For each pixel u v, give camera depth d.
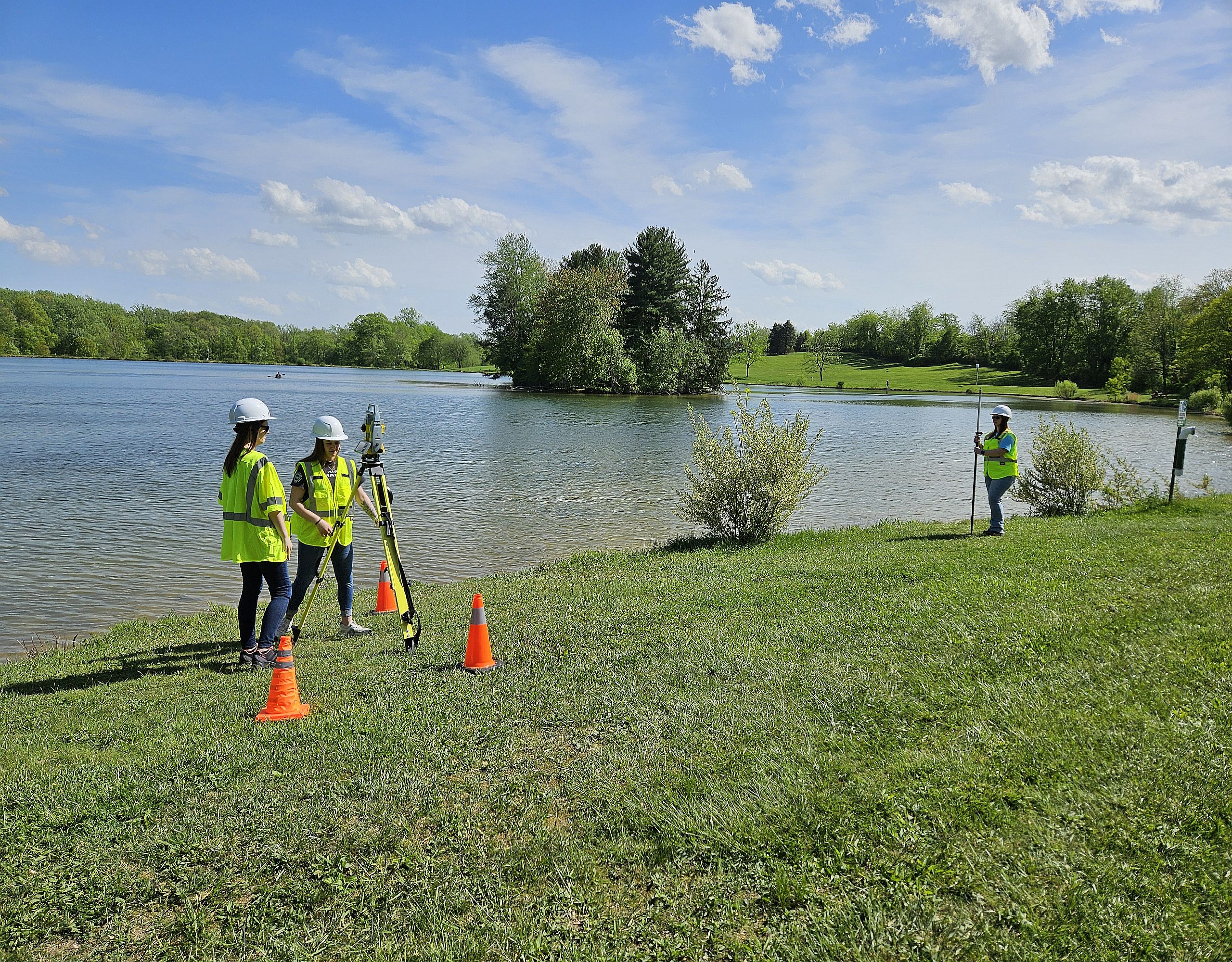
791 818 3.73
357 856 3.77
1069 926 2.87
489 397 75.25
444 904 3.38
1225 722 4.20
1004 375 133.88
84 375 103.94
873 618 6.89
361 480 8.34
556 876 3.51
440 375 155.12
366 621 9.14
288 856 3.78
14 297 174.38
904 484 24.14
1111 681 4.89
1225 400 54.12
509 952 3.05
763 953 2.92
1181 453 14.30
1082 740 4.14
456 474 25.36
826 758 4.31
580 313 83.31
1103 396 93.81
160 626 9.40
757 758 4.37
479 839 3.84
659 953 2.98
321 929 3.29
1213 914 2.85
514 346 96.62
